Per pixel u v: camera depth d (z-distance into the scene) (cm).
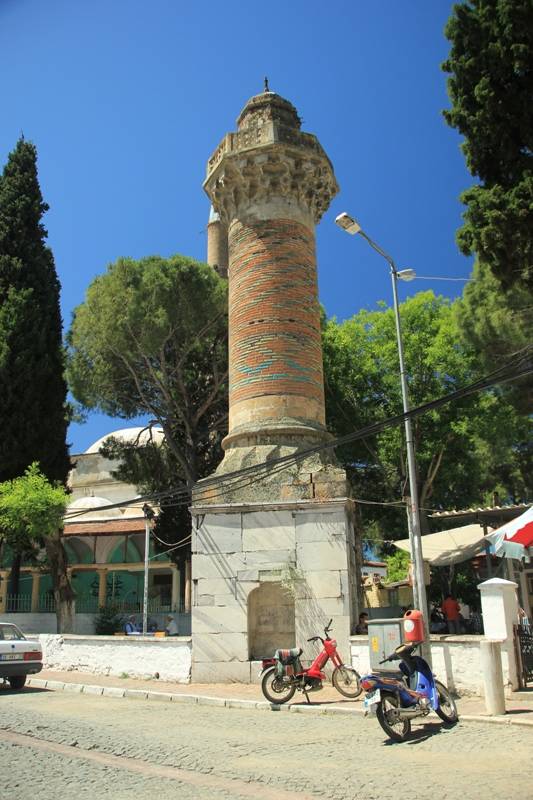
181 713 1333
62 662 2055
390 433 3108
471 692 1384
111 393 3041
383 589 3822
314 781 768
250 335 1978
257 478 1806
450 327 3061
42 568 3403
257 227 2059
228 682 1691
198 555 1786
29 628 2919
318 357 2025
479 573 2789
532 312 2169
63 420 3189
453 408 3017
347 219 1614
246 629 1714
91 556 3922
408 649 1126
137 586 4009
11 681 1789
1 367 2984
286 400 1906
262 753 931
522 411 2558
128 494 4262
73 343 2962
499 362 2391
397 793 709
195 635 1739
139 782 773
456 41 1686
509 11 1555
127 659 1892
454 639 1422
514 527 1518
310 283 2059
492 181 1700
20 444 2959
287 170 2081
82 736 1067
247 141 2122
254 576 1741
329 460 1902
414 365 3128
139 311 2658
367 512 3325
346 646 1644
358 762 869
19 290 3216
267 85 2280
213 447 3147
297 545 1738
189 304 2781
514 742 970
